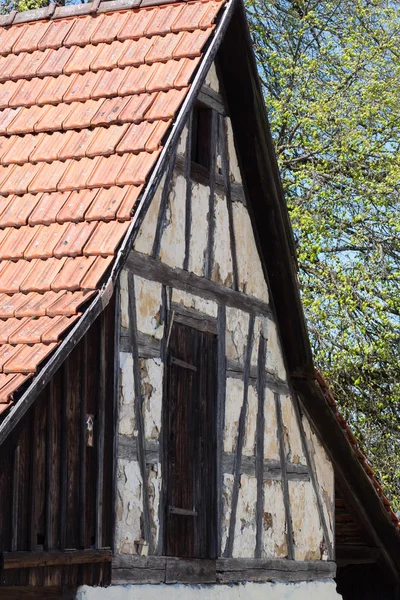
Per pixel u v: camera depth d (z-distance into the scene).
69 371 12.47
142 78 14.23
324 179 27.09
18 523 11.62
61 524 12.20
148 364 14.02
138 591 13.68
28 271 12.27
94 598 12.80
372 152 27.12
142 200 12.83
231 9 15.09
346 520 19.33
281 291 16.95
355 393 26.75
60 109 14.17
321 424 17.88
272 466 16.81
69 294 11.83
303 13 29.09
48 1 27.48
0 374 10.74
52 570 12.16
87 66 14.62
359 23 28.86
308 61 27.22
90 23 15.35
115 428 13.27
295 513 17.34
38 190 13.21
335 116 26.86
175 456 14.63
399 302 25.84
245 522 16.09
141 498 13.79
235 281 16.09
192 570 14.85
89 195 12.94
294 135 28.50
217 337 15.64
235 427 15.98
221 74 15.99
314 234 25.91
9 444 11.52
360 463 18.41
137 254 13.90
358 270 25.94
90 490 12.82
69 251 12.31
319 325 25.83
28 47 15.23
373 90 26.88
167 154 13.42
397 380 26.47
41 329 11.21
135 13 15.30
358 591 20.36
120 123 13.72
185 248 14.92
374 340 26.16
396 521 19.12
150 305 14.12
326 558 18.16
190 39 14.60
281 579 16.89
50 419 12.11
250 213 16.58
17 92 14.62
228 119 16.11
